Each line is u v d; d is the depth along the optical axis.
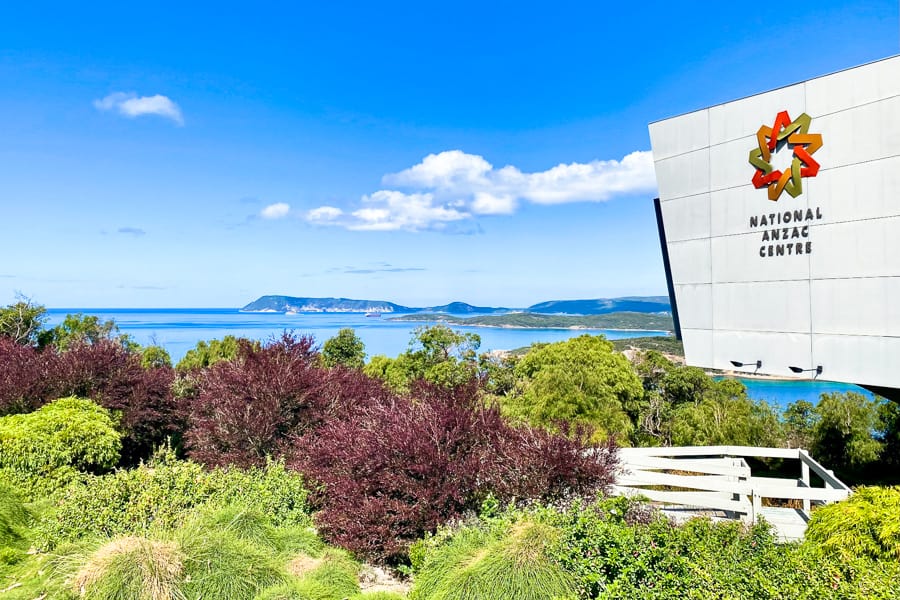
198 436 12.42
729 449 10.56
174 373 20.69
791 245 8.78
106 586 5.55
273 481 9.44
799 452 10.12
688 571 4.77
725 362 9.66
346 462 8.55
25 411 12.91
